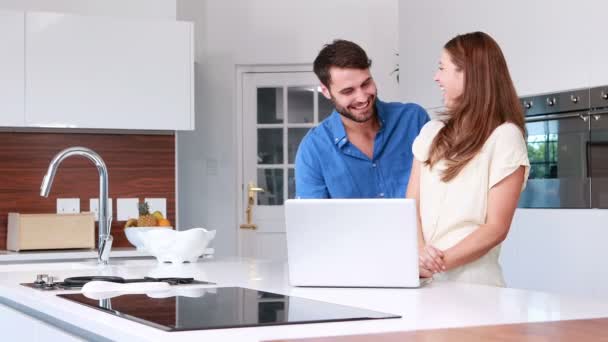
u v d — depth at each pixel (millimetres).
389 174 3164
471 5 5055
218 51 6789
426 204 2568
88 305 1887
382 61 6832
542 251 4582
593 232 4250
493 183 2469
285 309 1760
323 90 2965
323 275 2287
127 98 4855
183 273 2926
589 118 4332
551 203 4586
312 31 6824
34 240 4629
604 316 1628
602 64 4230
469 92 2521
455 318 1607
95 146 5090
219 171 6754
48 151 5008
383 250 2227
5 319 2488
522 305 1816
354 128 3133
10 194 4945
